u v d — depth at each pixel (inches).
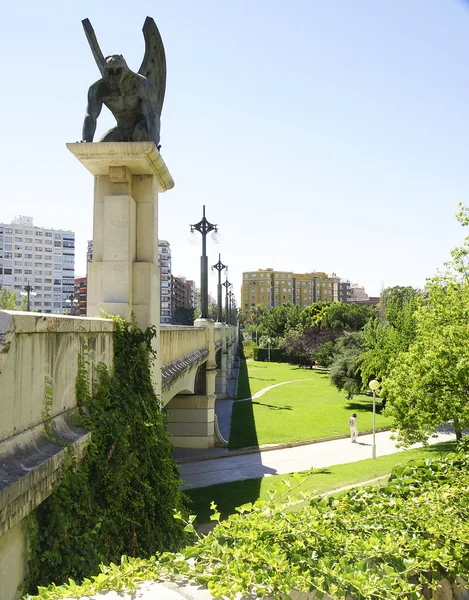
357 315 2506.2
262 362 2989.7
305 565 120.5
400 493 204.8
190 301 7308.1
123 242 258.8
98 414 179.3
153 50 289.0
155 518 223.0
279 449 826.2
